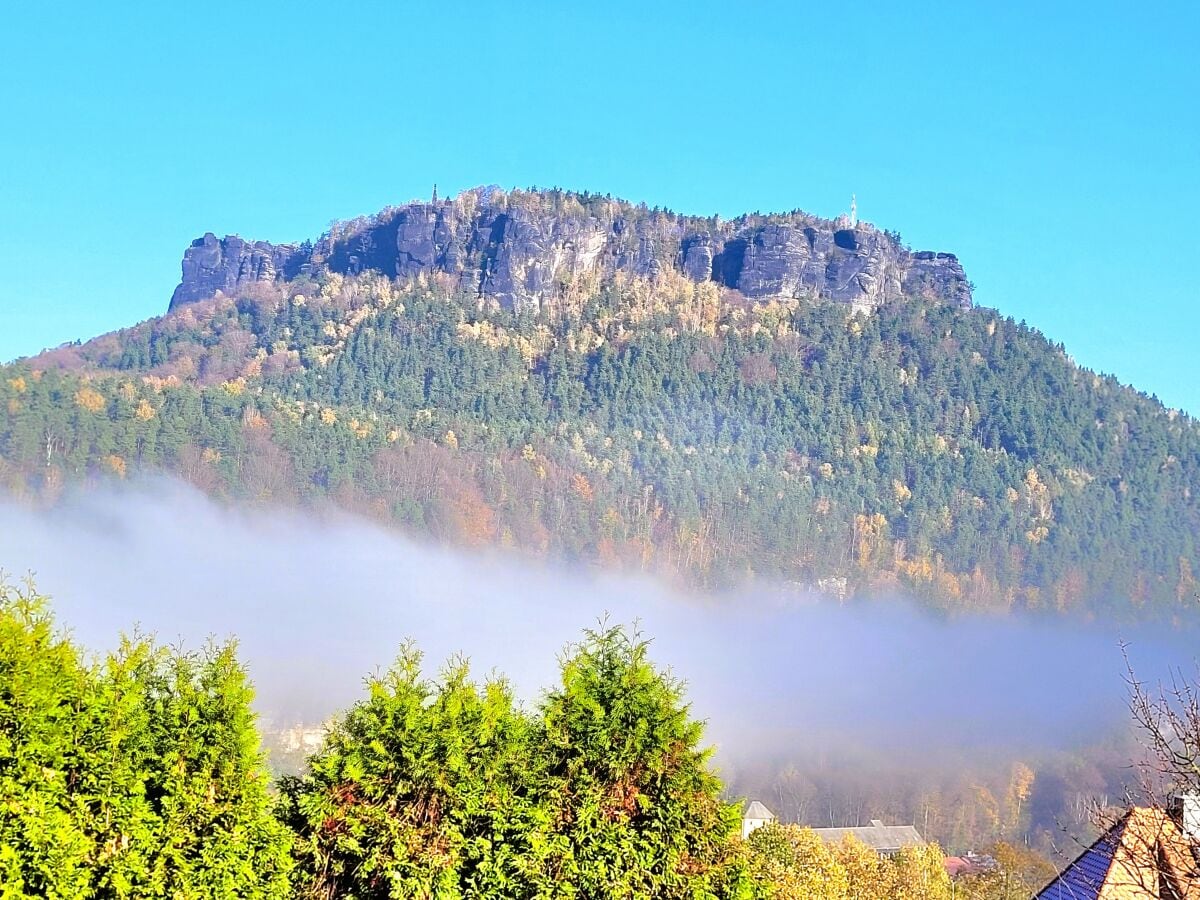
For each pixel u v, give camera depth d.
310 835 20.55
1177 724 15.16
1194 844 15.25
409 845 20.20
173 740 19.12
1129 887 20.00
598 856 20.42
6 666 17.59
